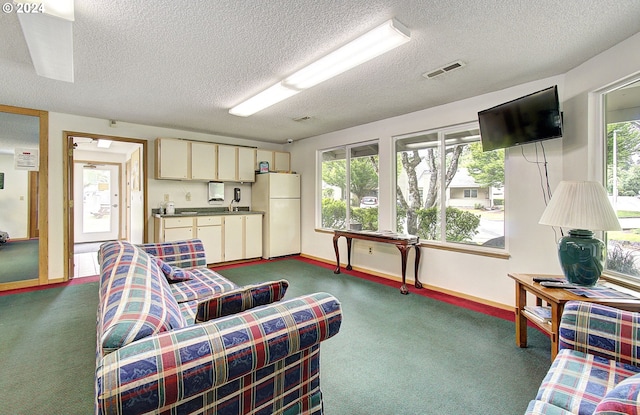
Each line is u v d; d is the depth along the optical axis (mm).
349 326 2619
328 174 5309
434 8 1734
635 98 2078
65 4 1570
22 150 3699
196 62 2416
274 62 2416
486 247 3273
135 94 3184
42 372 1899
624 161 2162
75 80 2787
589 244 1889
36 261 3779
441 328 2580
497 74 2660
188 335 932
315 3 1681
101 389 737
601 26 1909
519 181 2949
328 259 5164
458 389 1764
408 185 4031
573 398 1066
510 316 2846
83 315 2809
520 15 1802
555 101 2373
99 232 7152
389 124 4156
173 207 4746
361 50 2160
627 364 1241
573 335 1379
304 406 1295
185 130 4965
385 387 1784
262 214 5461
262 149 5723
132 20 1827
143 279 1386
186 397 865
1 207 3613
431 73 2633
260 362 1014
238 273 4406
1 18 1781
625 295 1759
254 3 1675
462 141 3469
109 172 7238
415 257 3736
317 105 3570
